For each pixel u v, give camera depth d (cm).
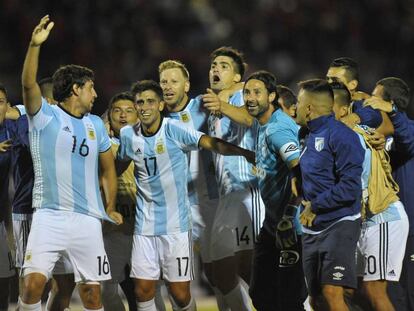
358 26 8688
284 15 8569
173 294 2869
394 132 2844
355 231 2516
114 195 2836
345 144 2488
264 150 2780
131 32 7906
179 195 2852
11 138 2978
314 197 2541
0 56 7194
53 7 7675
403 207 2795
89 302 2692
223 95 3145
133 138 2856
